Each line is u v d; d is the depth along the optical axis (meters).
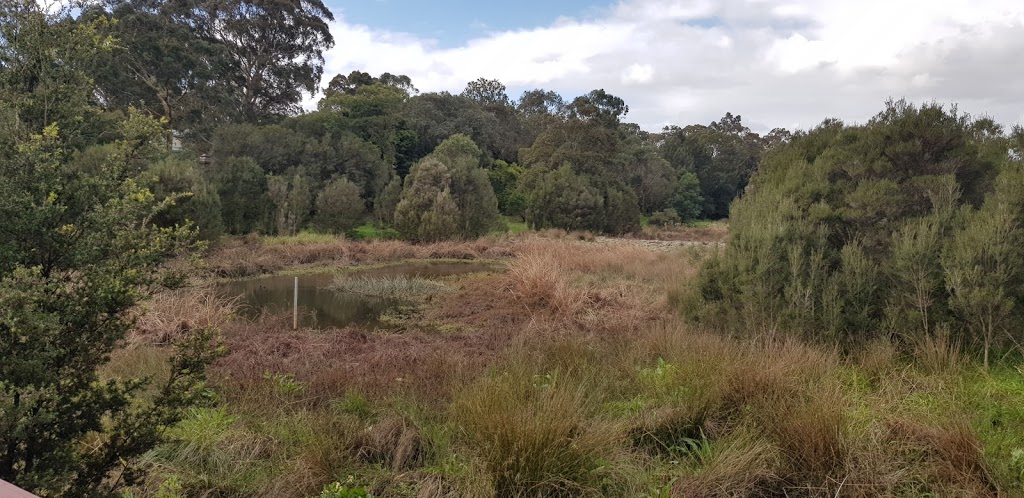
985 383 4.80
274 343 7.69
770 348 5.42
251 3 36.62
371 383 5.47
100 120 3.11
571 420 3.73
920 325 5.69
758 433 3.93
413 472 3.73
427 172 23.98
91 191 2.77
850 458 3.48
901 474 3.46
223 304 10.77
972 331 5.40
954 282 5.39
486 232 24.94
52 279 2.51
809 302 6.09
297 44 39.16
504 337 8.18
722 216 58.62
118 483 3.14
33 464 2.54
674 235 33.84
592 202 30.25
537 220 30.22
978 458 3.52
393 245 20.88
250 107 37.56
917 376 5.01
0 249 2.47
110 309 2.66
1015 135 6.51
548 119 50.62
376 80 48.84
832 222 6.67
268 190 22.77
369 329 9.69
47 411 2.44
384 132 35.97
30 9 2.83
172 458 3.89
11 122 2.75
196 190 16.44
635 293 11.67
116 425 2.85
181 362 2.96
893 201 6.27
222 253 16.72
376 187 29.23
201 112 32.00
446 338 8.49
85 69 3.07
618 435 3.91
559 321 9.41
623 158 45.69
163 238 2.93
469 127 43.12
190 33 32.56
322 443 3.89
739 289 6.74
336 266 17.84
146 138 3.08
